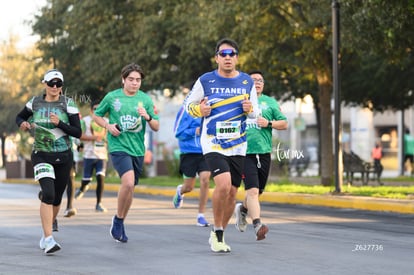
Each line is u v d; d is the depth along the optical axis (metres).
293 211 33.78
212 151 18.70
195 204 37.59
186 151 27.70
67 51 74.38
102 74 68.50
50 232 19.58
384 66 57.81
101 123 21.19
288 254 19.30
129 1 67.44
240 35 48.66
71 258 18.80
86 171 33.75
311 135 122.25
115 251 19.95
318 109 73.25
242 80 18.80
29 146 78.38
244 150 18.98
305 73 56.78
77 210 33.22
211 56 62.19
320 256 18.95
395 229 25.59
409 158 90.06
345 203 36.22
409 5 34.91
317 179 61.19
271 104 21.67
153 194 50.06
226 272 16.64
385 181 58.53
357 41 40.81
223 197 18.81
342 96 67.88
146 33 63.53
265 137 20.92
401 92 66.12
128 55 65.19
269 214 31.84
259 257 18.77
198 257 18.80
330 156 50.50
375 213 32.62
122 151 21.25
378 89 64.56
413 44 39.66
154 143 89.00
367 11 36.62
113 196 45.34
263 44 48.50
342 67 51.41
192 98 18.80
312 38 47.88
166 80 66.69
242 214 22.23
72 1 72.19
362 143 109.56
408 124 120.75
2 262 18.23
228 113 18.62
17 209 33.66
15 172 76.25
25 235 23.56
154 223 27.20
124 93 21.39
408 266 17.41
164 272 16.69
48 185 19.44
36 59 81.00
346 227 26.20
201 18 53.44
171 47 65.12
